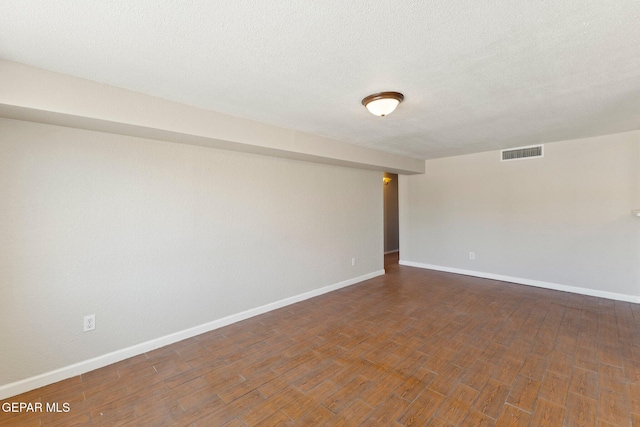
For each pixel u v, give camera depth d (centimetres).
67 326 225
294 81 208
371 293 427
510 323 314
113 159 245
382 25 145
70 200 225
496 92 230
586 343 267
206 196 301
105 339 242
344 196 463
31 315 211
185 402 195
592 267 398
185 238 287
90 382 218
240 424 175
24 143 207
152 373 229
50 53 168
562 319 322
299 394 202
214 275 309
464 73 198
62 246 222
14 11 130
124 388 210
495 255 486
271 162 359
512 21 142
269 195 357
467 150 472
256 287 346
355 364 239
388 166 478
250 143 292
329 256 438
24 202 207
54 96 189
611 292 385
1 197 200
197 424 175
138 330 259
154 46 162
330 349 264
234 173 323
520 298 393
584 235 402
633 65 187
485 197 493
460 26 146
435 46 164
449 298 399
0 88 173
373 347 267
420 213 583
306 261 404
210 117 264
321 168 425
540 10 134
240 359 248
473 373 224
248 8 131
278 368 234
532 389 204
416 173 568
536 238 443
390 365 237
